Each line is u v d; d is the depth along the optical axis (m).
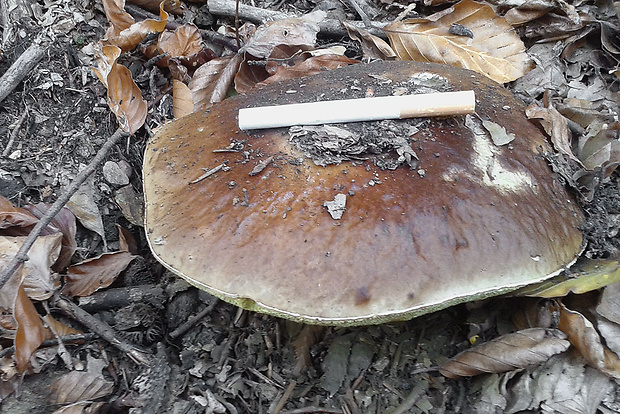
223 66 0.39
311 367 0.31
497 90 0.32
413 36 0.39
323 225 0.26
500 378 0.29
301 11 0.44
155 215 0.28
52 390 0.28
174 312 0.32
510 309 0.31
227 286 0.26
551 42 0.40
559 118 0.30
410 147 0.27
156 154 0.30
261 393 0.30
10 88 0.35
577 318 0.28
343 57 0.39
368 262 0.25
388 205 0.26
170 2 0.42
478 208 0.27
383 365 0.30
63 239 0.32
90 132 0.36
